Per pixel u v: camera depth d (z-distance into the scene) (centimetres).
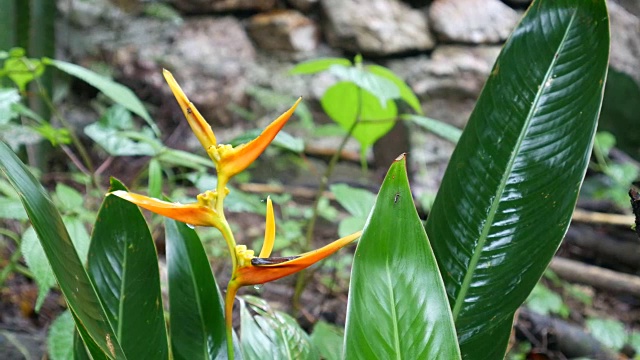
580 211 312
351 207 159
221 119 384
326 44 396
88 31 383
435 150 370
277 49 393
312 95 383
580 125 98
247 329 108
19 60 159
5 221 232
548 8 101
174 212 83
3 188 145
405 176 88
